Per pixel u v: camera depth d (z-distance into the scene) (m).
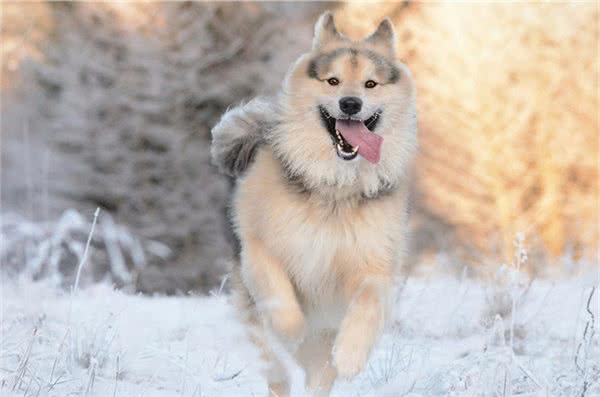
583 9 25.06
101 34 23.52
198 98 22.80
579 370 6.82
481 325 8.67
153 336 8.62
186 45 23.03
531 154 24.61
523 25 24.97
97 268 20.16
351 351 6.58
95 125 22.70
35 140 23.47
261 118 7.55
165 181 22.31
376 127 7.29
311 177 7.03
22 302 10.41
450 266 14.99
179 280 21.45
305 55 7.44
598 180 24.14
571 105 24.69
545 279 12.99
